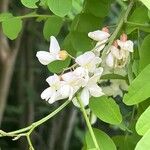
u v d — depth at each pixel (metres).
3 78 0.61
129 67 0.30
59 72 0.33
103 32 0.29
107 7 0.34
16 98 0.86
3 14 0.35
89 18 0.34
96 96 0.28
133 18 0.31
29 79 0.82
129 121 0.33
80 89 0.28
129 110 0.34
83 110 0.27
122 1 0.34
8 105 0.86
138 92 0.27
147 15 0.31
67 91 0.27
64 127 0.81
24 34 0.77
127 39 0.31
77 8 0.36
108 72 0.31
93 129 0.29
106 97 0.29
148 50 0.30
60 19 0.36
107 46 0.29
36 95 0.84
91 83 0.28
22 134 0.26
